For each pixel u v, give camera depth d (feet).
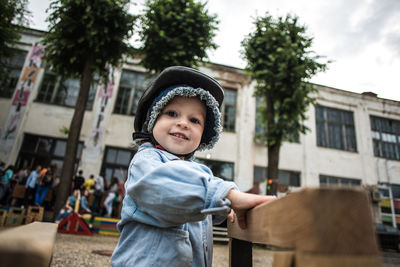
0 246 0.62
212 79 3.13
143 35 22.89
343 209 0.86
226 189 1.79
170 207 1.82
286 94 24.27
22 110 30.78
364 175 37.09
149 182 1.89
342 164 36.99
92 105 32.22
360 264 0.82
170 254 2.17
